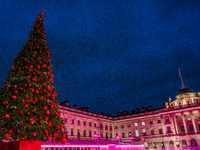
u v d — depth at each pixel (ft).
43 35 42.14
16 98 29.09
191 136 184.96
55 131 33.17
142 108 244.63
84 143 134.10
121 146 161.68
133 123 225.56
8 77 32.09
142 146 186.29
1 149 32.01
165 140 195.52
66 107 176.76
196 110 190.70
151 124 213.66
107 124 226.79
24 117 28.63
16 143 28.94
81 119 189.47
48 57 39.65
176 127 195.11
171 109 203.92
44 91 33.63
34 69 34.17
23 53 35.88
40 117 30.53
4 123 27.30
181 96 212.64
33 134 28.48
